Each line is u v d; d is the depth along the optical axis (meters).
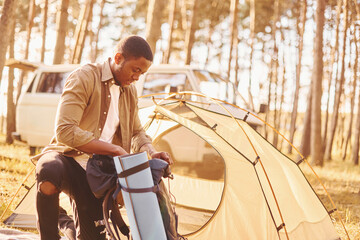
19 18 22.75
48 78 8.84
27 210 3.90
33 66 9.18
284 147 24.22
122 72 2.50
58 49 11.53
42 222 2.43
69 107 2.38
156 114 4.00
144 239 2.20
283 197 3.56
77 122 2.40
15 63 9.10
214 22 25.50
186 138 7.12
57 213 2.46
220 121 3.73
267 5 24.31
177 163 7.07
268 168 3.61
